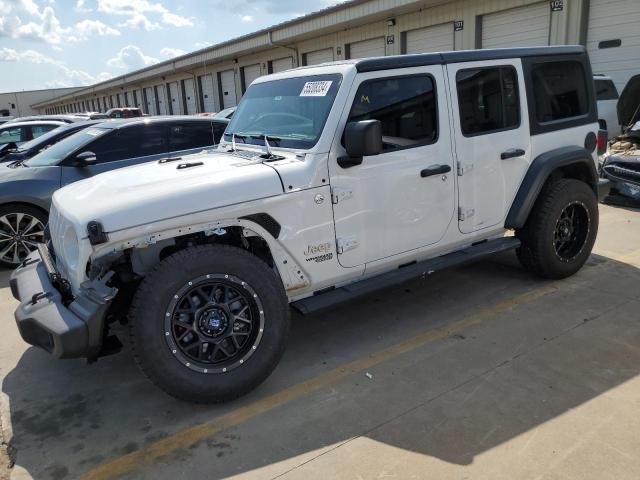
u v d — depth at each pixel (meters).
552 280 4.88
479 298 4.59
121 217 2.86
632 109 9.33
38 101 74.00
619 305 4.28
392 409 3.07
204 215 3.01
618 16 11.72
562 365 3.43
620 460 2.55
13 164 6.90
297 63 22.36
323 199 3.41
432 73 3.86
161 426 3.04
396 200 3.73
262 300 3.14
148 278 2.91
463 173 4.06
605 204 7.73
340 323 4.26
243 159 3.64
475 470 2.54
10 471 2.73
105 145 6.47
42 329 2.92
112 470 2.69
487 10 14.16
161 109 37.81
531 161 4.50
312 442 2.82
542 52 4.55
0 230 6.02
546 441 2.71
